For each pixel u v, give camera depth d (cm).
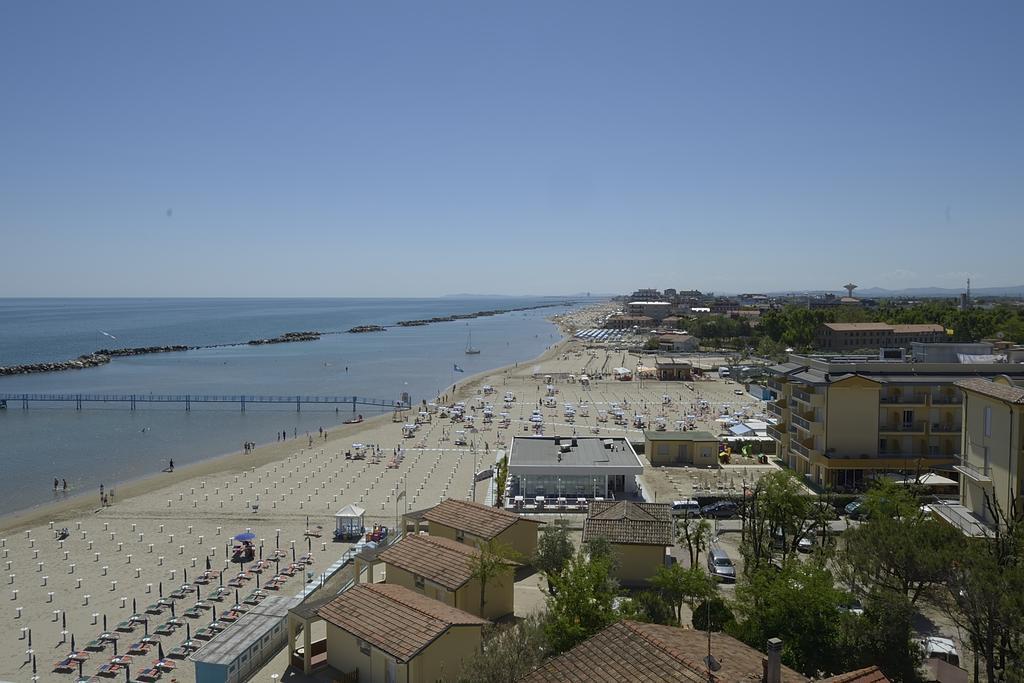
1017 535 3822
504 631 3909
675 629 3225
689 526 6681
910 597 4578
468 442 11881
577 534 6819
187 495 8762
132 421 14625
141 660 4559
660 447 10031
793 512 5584
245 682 4069
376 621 3972
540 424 13338
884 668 3456
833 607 3650
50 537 7150
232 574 6081
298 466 10331
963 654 4144
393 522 7562
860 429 8200
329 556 6512
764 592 3828
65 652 4684
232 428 13838
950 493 7481
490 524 5744
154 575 6084
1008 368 8231
